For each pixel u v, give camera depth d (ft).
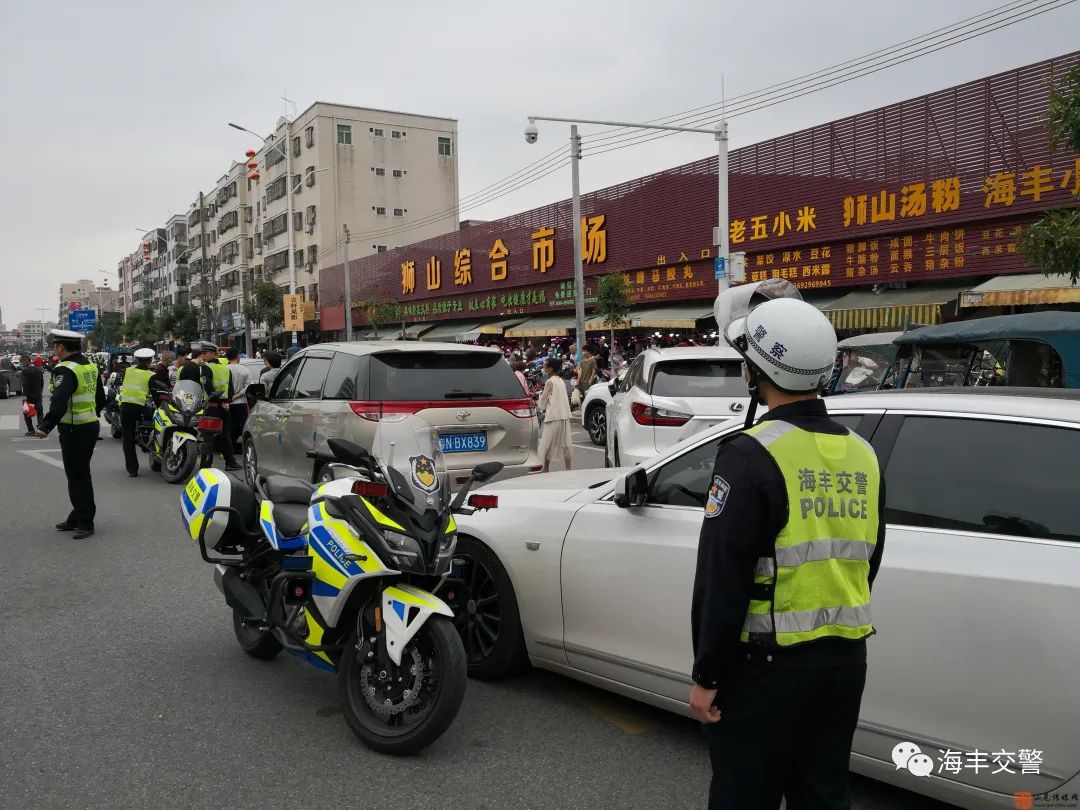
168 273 327.06
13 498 31.78
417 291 133.69
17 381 104.53
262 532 14.96
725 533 6.68
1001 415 9.73
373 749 11.93
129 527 26.53
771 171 69.82
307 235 185.68
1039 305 52.24
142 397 37.50
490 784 11.03
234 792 10.82
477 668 14.39
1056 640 8.54
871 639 9.78
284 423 26.37
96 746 12.07
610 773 11.32
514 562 13.69
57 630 16.99
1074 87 29.63
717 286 77.30
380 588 12.03
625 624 12.17
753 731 6.79
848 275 64.44
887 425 10.50
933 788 9.48
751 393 7.55
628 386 31.22
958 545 9.41
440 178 191.72
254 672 14.89
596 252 91.97
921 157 58.18
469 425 23.41
